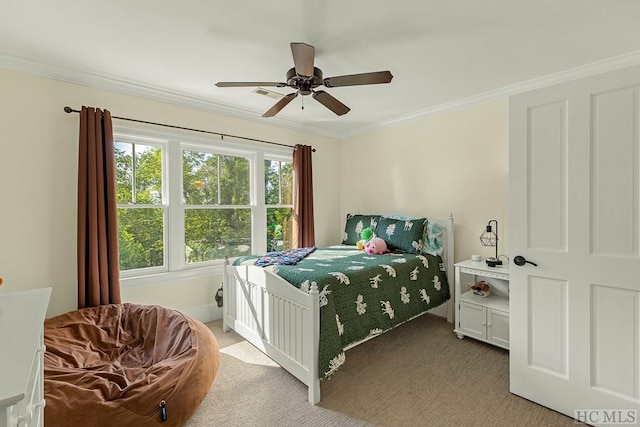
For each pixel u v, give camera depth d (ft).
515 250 6.43
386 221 11.84
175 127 10.19
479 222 10.59
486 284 9.74
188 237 10.75
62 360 6.38
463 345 9.06
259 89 9.75
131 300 9.48
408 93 10.16
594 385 5.49
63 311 8.45
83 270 8.27
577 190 5.60
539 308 6.14
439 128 11.62
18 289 7.82
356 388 6.90
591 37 6.79
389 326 8.06
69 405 4.77
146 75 8.71
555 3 5.64
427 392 6.73
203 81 9.12
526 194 6.23
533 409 6.09
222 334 9.82
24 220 7.91
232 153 11.85
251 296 8.65
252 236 12.37
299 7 5.72
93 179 8.37
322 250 11.49
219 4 5.63
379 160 13.73
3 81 7.59
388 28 6.43
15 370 2.25
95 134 8.47
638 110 5.00
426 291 9.61
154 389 5.28
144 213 9.91
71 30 6.47
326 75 8.71
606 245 5.33
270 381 7.17
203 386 5.95
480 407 6.19
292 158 13.64
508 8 5.78
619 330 5.23
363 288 7.66
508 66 8.21
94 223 8.37
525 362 6.36
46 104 8.14
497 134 10.10
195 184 10.93
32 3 5.56
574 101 5.62
